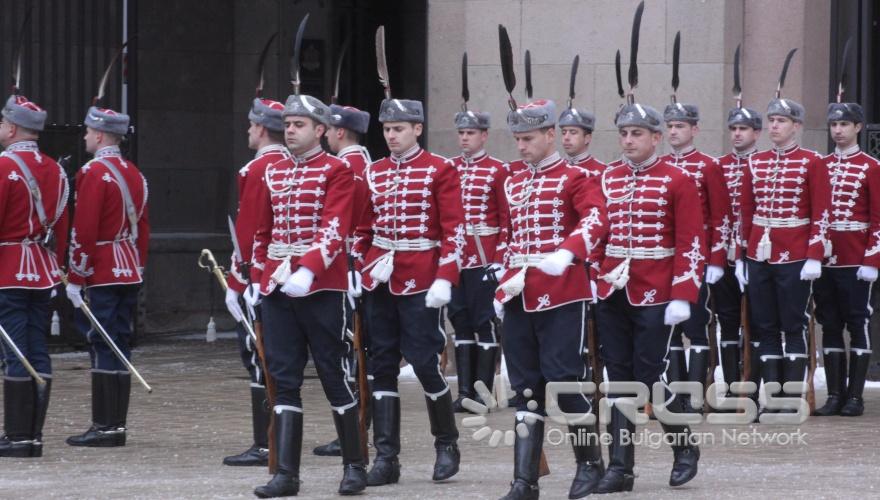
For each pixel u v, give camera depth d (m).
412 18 61.06
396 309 28.61
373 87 60.84
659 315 27.34
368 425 29.81
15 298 32.28
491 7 47.78
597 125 47.19
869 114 46.03
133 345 54.44
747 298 39.44
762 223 38.72
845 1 46.22
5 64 55.41
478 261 39.62
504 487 27.73
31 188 32.53
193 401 40.88
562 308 25.73
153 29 60.66
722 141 46.12
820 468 30.12
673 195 27.56
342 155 31.67
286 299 26.64
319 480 28.61
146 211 35.00
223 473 29.53
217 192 62.50
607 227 25.92
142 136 60.44
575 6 47.19
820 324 42.62
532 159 26.62
